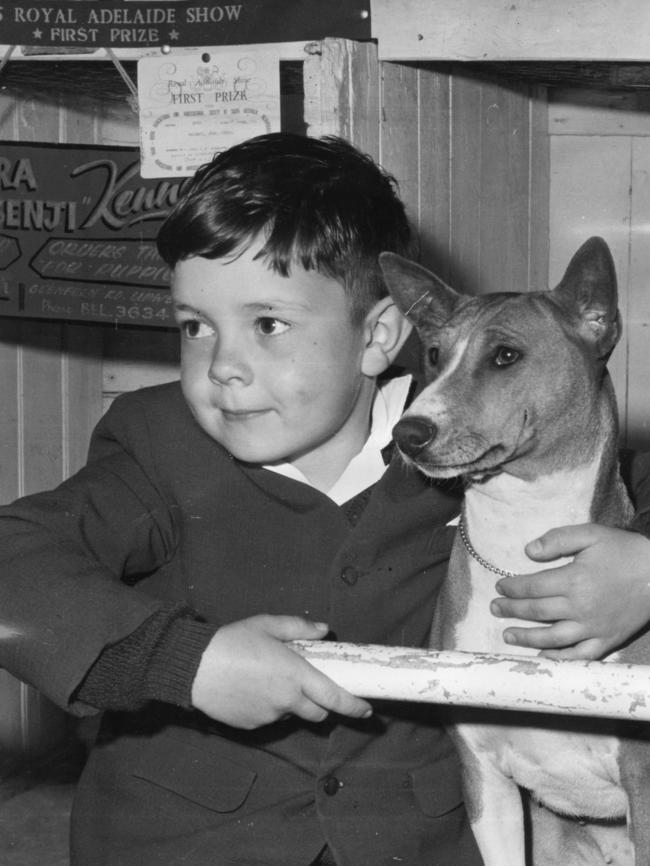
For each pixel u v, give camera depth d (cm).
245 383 178
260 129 351
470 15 344
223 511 190
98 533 181
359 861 181
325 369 181
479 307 218
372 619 191
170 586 193
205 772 183
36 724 457
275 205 176
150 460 192
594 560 177
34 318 389
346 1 347
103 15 355
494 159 451
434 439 198
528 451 205
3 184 387
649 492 224
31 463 455
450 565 212
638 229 515
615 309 217
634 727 204
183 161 362
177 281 181
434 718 203
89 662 155
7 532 171
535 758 211
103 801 186
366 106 352
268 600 189
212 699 153
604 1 333
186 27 352
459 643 210
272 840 180
